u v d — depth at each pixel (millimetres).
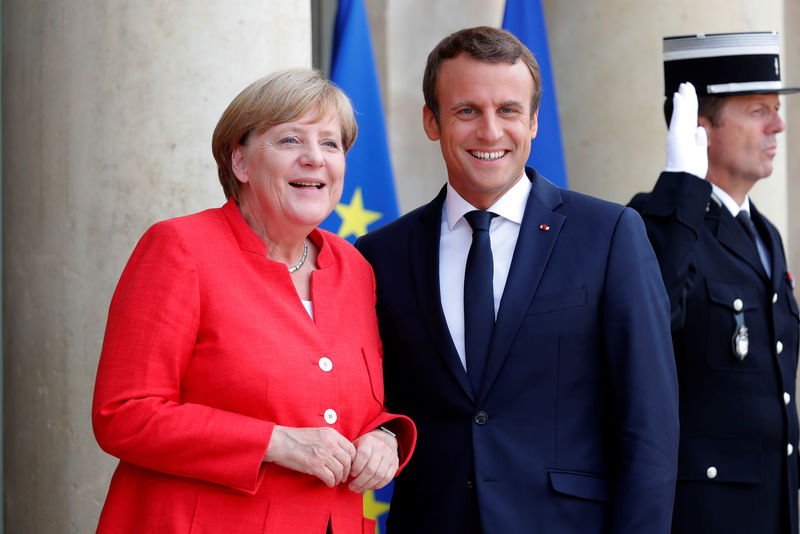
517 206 5785
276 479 4887
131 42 6852
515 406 5418
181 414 4703
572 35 10953
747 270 7012
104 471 6883
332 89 5238
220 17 6977
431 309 5664
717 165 7312
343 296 5465
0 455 7500
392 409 5918
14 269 7266
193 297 4883
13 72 7309
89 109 6879
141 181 6840
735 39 7223
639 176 10625
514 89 5566
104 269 6824
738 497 6660
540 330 5430
